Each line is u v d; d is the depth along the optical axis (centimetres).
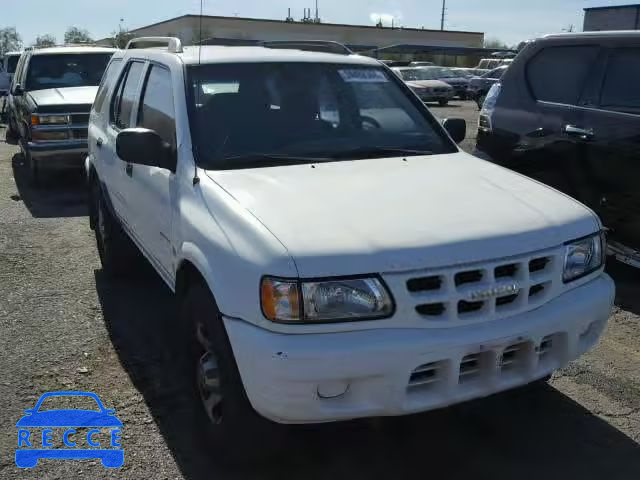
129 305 513
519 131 623
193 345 323
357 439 339
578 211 322
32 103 972
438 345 264
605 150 540
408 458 324
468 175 358
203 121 373
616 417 359
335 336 258
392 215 291
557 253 296
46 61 1134
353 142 396
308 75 418
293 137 384
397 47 5694
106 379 396
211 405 309
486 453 328
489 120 659
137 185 432
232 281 277
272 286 260
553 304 296
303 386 254
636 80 536
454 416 360
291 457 322
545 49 622
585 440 339
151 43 554
